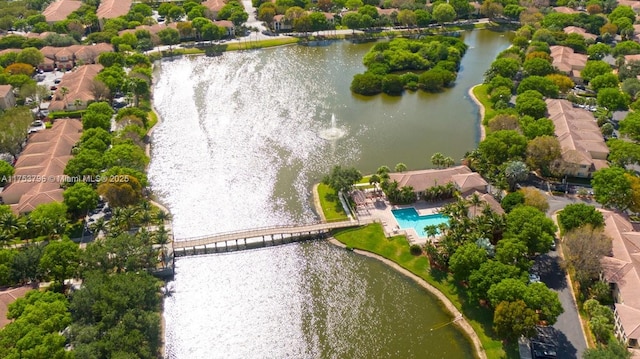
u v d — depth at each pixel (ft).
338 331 447.42
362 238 543.80
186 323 458.09
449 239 494.59
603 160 638.53
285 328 451.94
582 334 422.82
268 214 585.22
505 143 629.92
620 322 406.41
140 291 428.97
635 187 541.75
